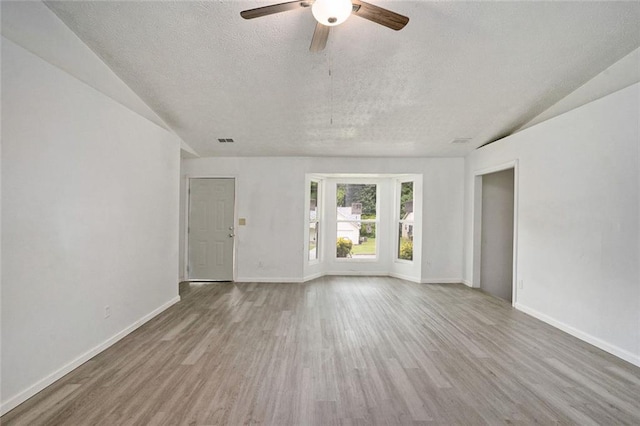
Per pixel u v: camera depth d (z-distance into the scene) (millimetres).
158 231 3967
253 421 1938
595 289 3086
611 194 2924
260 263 5832
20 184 2080
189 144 5254
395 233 6367
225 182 5859
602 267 3014
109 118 3002
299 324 3641
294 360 2744
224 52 3082
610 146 2932
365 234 6551
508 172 5570
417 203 5922
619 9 2635
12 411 2000
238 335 3299
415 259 5934
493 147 4863
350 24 2781
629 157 2762
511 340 3205
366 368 2613
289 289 5285
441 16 2686
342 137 4973
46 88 2271
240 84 3588
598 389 2312
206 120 4410
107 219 2977
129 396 2186
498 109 4125
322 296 4855
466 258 5711
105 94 3232
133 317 3424
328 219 6465
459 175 5832
